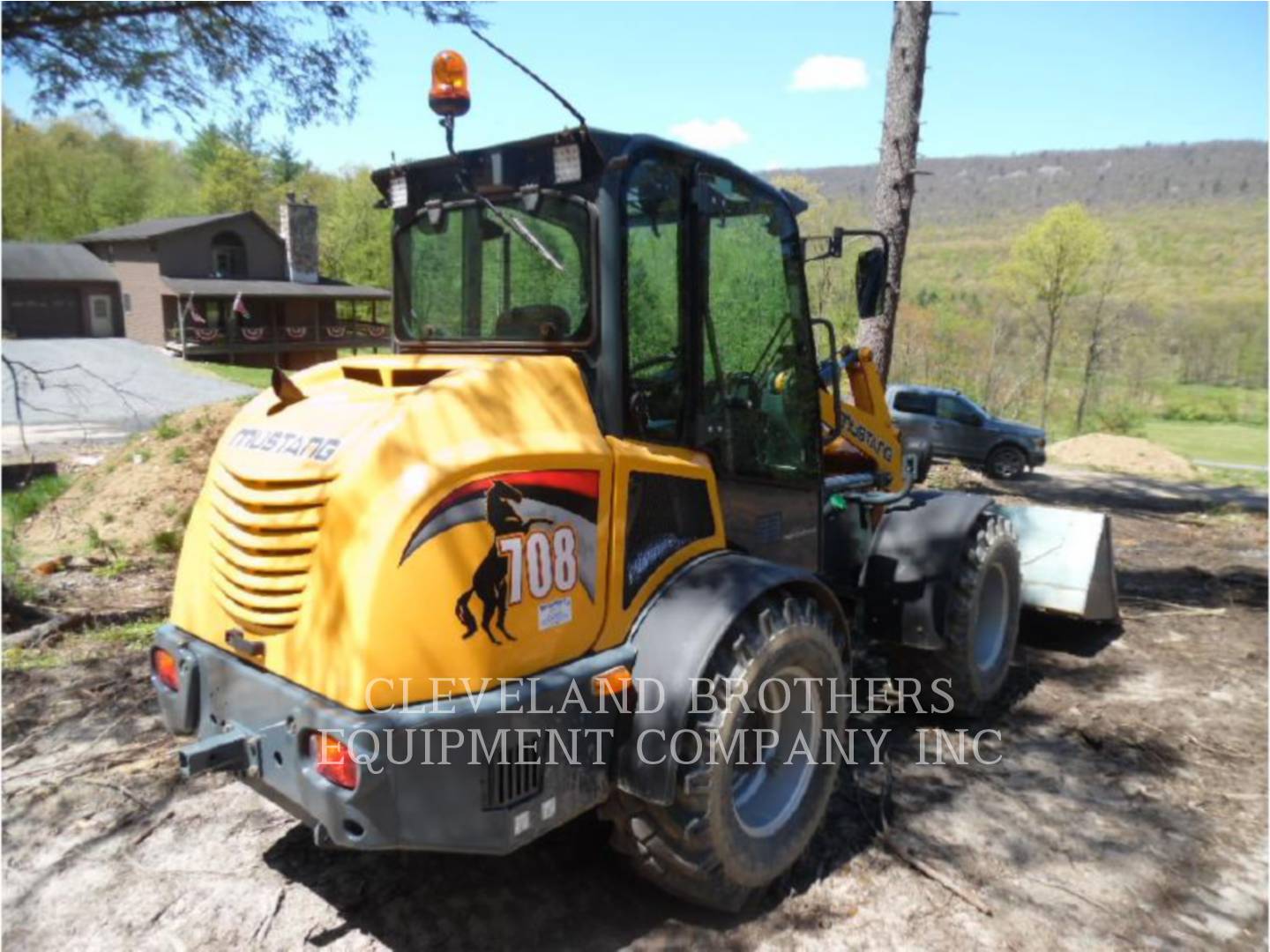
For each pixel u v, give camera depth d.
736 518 3.20
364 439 2.30
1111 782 3.73
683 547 2.87
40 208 41.94
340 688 2.18
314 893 2.93
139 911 2.83
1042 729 4.24
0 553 5.67
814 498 3.67
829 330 3.83
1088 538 5.27
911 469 4.20
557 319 2.78
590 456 2.54
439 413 2.34
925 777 3.75
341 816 2.15
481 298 3.00
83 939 2.70
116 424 17.08
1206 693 4.70
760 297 3.32
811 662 2.95
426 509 2.20
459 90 2.56
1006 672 4.50
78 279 37.03
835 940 2.74
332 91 5.43
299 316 39.41
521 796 2.36
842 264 12.79
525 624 2.38
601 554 2.57
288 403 2.72
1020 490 13.83
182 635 2.76
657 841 2.65
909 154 7.60
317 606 2.25
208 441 8.60
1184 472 17.05
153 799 3.49
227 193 57.75
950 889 2.99
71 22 4.79
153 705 4.34
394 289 3.32
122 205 47.22
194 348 33.78
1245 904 2.93
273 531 2.36
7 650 4.95
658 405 2.85
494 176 2.85
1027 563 5.35
